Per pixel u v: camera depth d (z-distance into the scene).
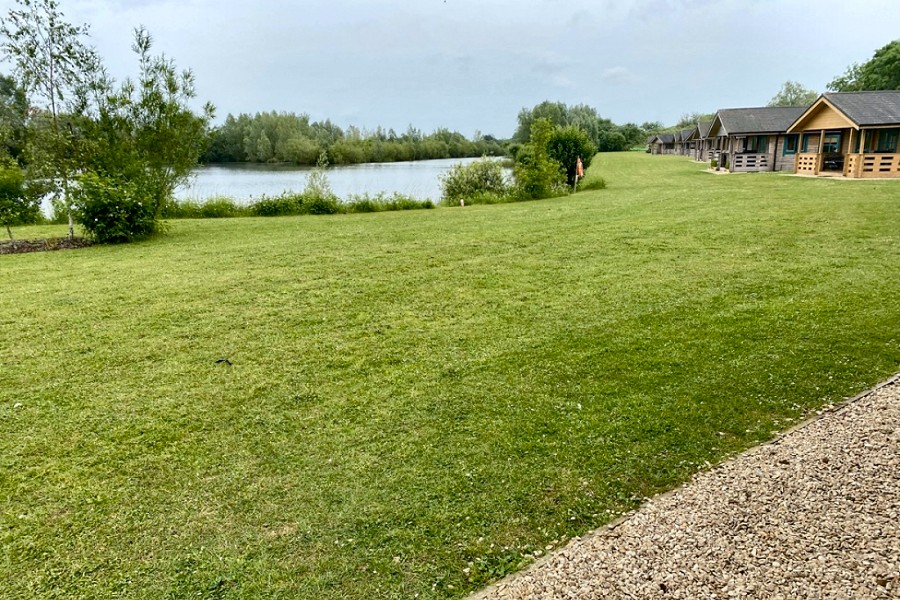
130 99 11.73
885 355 4.45
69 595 2.38
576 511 2.83
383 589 2.38
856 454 3.09
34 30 10.71
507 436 3.55
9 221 11.87
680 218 12.05
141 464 3.36
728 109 32.50
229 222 14.68
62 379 4.53
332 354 4.96
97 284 7.59
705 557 2.40
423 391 4.20
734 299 6.07
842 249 8.24
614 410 3.81
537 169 20.47
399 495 3.00
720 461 3.20
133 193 11.14
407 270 8.08
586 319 5.64
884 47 52.03
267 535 2.73
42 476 3.25
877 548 2.37
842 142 25.55
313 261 8.88
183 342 5.32
